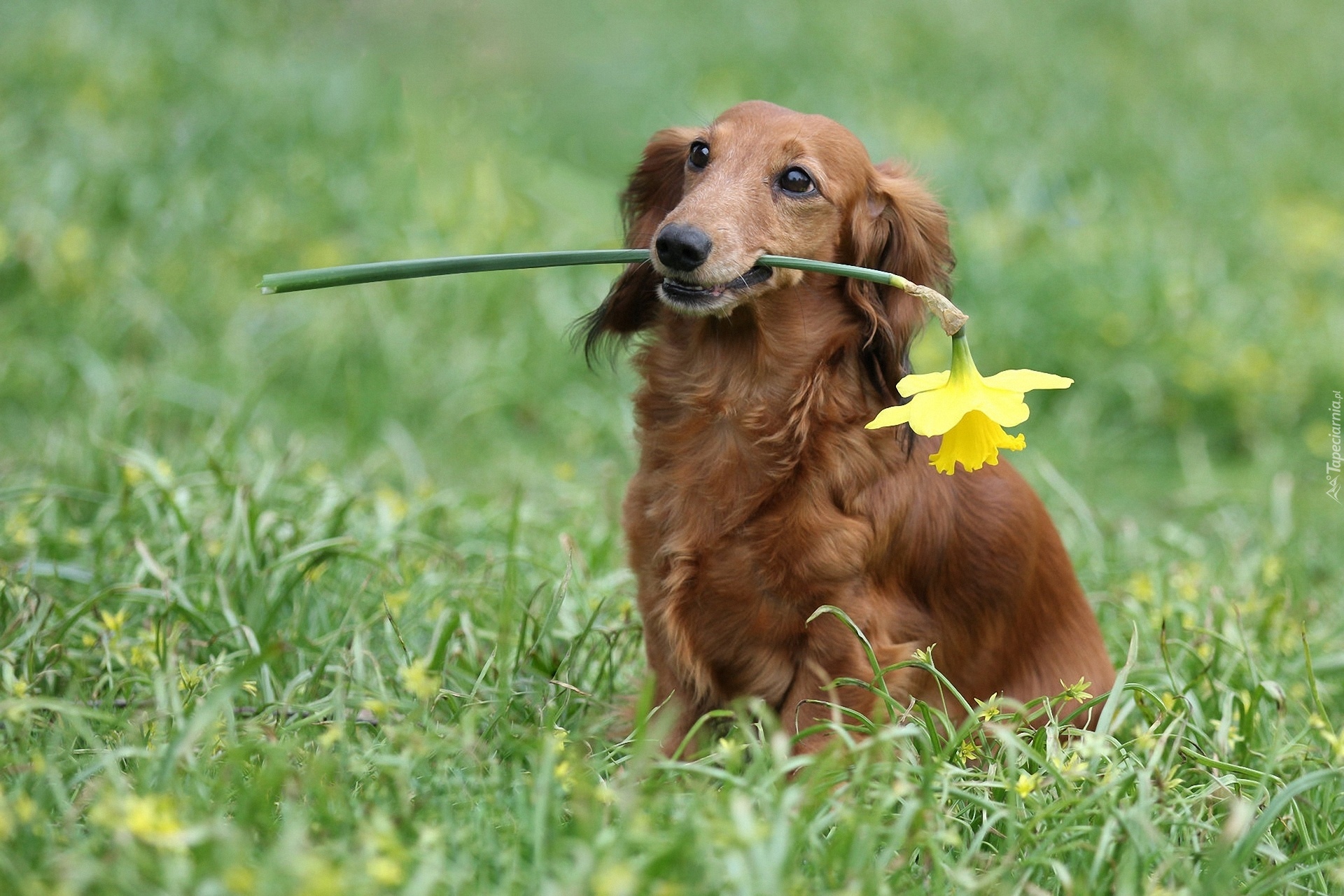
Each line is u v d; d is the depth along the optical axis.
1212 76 25.56
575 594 8.36
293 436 10.90
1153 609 8.65
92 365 12.30
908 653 6.69
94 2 19.06
